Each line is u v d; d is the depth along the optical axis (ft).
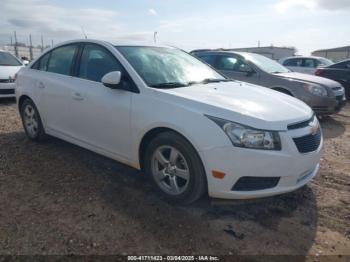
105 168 13.78
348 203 11.47
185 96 10.54
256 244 9.02
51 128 15.47
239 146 9.36
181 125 9.98
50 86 14.87
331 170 14.58
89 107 12.89
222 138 9.43
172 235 9.27
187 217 10.19
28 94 16.28
